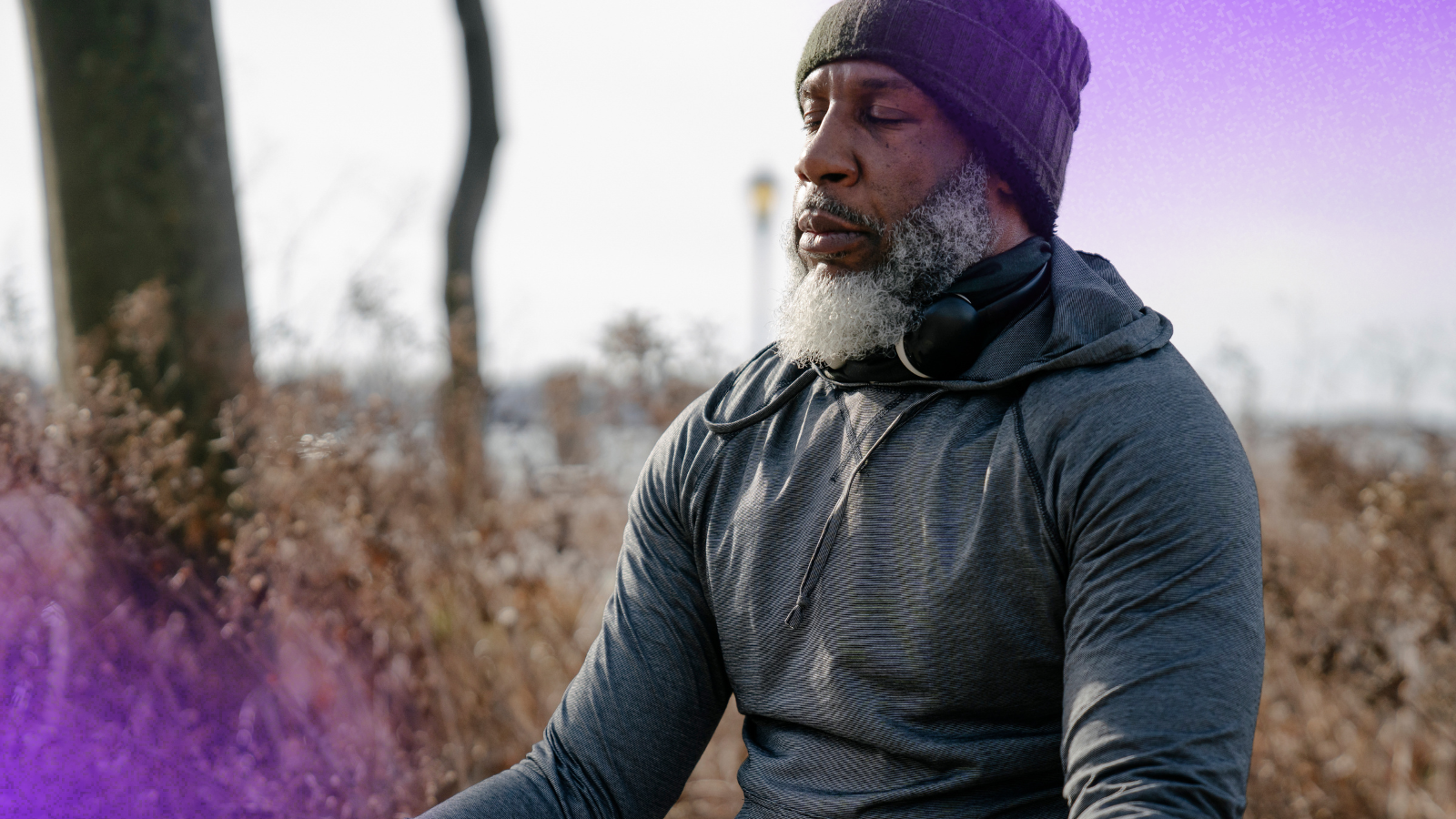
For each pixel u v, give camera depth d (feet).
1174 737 3.00
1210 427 3.37
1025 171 4.07
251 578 8.25
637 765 4.38
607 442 12.13
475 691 8.91
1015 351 3.78
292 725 8.20
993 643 3.54
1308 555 9.84
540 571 9.62
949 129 4.03
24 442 8.34
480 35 20.65
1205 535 3.18
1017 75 4.00
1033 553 3.45
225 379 10.05
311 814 7.94
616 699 4.40
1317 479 10.19
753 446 4.34
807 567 3.94
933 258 3.97
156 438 8.62
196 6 10.80
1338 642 8.86
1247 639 3.13
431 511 9.65
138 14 10.49
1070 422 3.41
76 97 10.45
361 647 8.36
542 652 9.60
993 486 3.52
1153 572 3.17
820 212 4.09
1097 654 3.20
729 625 4.23
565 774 4.33
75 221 10.48
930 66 3.93
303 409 9.41
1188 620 3.11
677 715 4.45
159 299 9.68
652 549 4.59
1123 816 2.97
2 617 8.34
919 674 3.63
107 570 8.45
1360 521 9.63
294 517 8.71
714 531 4.31
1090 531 3.29
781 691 4.06
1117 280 4.24
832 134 4.05
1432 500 9.11
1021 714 3.63
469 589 9.39
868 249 4.05
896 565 3.69
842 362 4.03
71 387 9.68
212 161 10.83
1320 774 8.84
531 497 11.02
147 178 10.49
